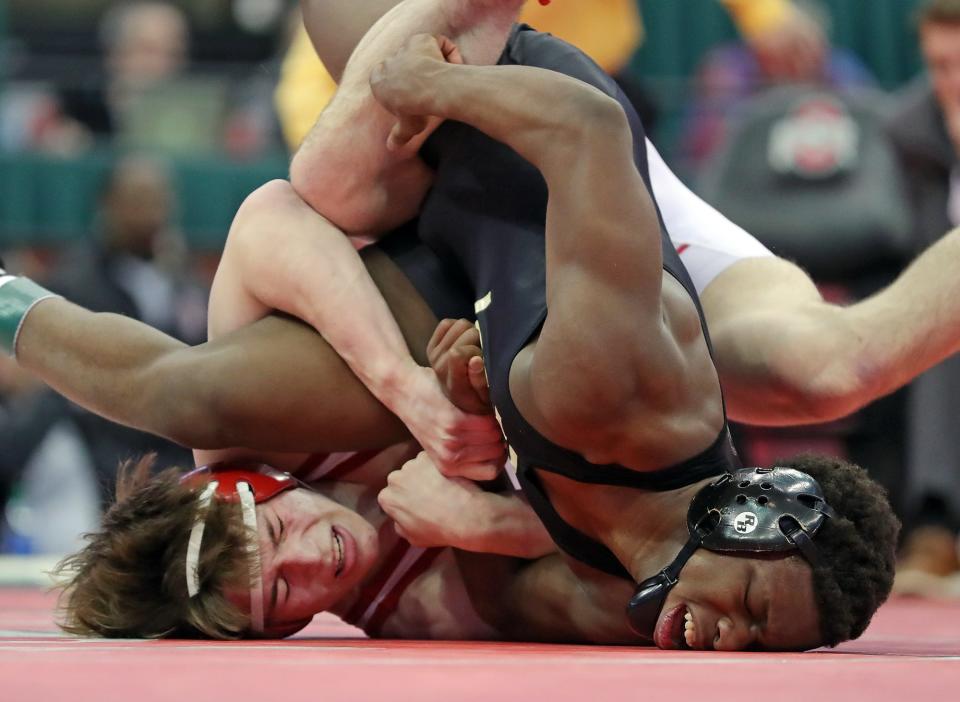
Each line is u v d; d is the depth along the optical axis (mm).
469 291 8914
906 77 26891
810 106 19562
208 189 23656
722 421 7750
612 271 7215
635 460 7453
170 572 8375
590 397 7180
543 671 6098
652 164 10047
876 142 19406
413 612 8992
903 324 8758
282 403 8594
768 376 9141
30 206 23344
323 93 15664
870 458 18594
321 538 8500
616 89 8945
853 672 6156
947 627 11312
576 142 7438
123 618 8461
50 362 9250
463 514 8508
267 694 5277
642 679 5805
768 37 22250
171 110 25250
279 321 8922
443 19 8523
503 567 8742
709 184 19875
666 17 25859
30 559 19469
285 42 26188
